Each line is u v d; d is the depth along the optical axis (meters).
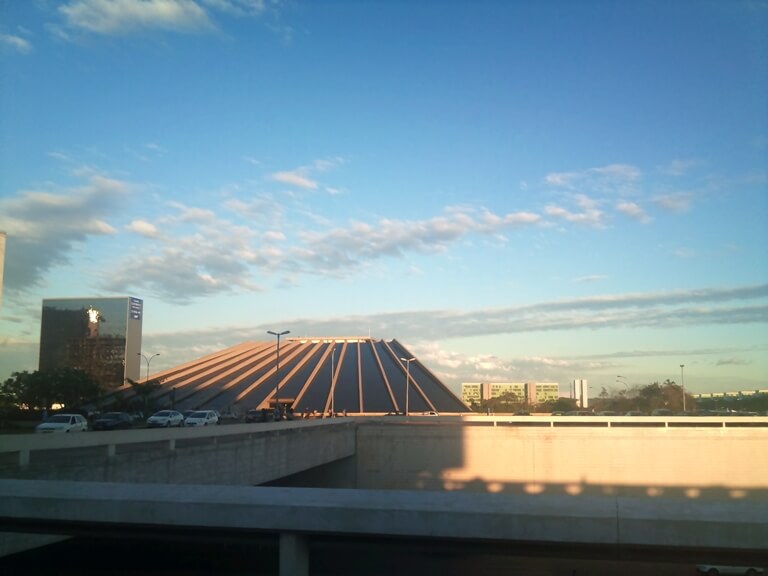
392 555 8.08
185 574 8.76
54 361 152.50
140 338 158.25
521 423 73.81
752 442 60.12
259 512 7.42
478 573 8.07
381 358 145.50
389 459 63.72
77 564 9.48
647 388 158.50
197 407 102.94
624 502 7.25
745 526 6.62
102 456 23.69
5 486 8.45
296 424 46.12
